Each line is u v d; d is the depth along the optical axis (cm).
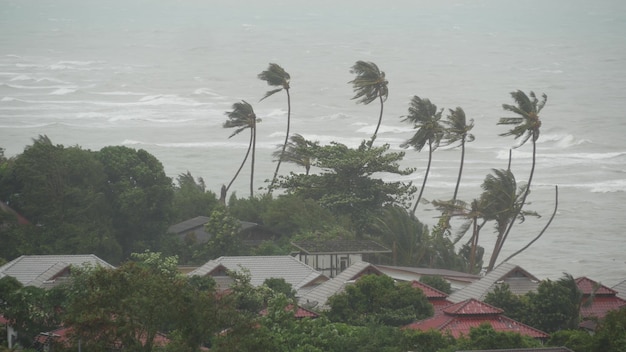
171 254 15375
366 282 11431
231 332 8650
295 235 15550
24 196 15075
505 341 9706
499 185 16112
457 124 17300
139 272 8825
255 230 15888
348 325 10819
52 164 15162
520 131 16538
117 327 8362
